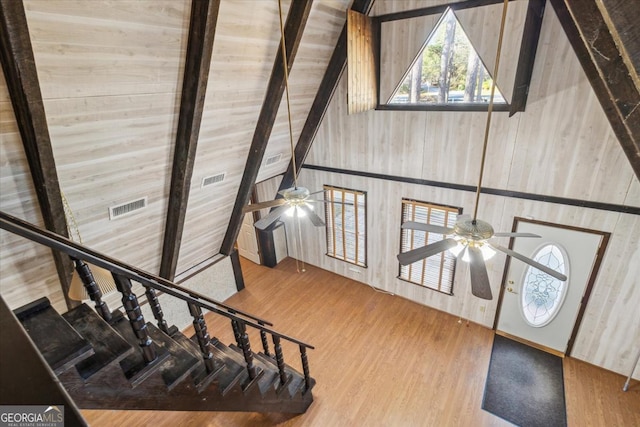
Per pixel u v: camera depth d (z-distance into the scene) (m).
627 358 3.88
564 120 3.40
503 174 3.96
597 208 3.52
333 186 5.64
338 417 3.73
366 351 4.63
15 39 1.70
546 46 3.25
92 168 2.65
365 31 3.87
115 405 1.70
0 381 0.56
